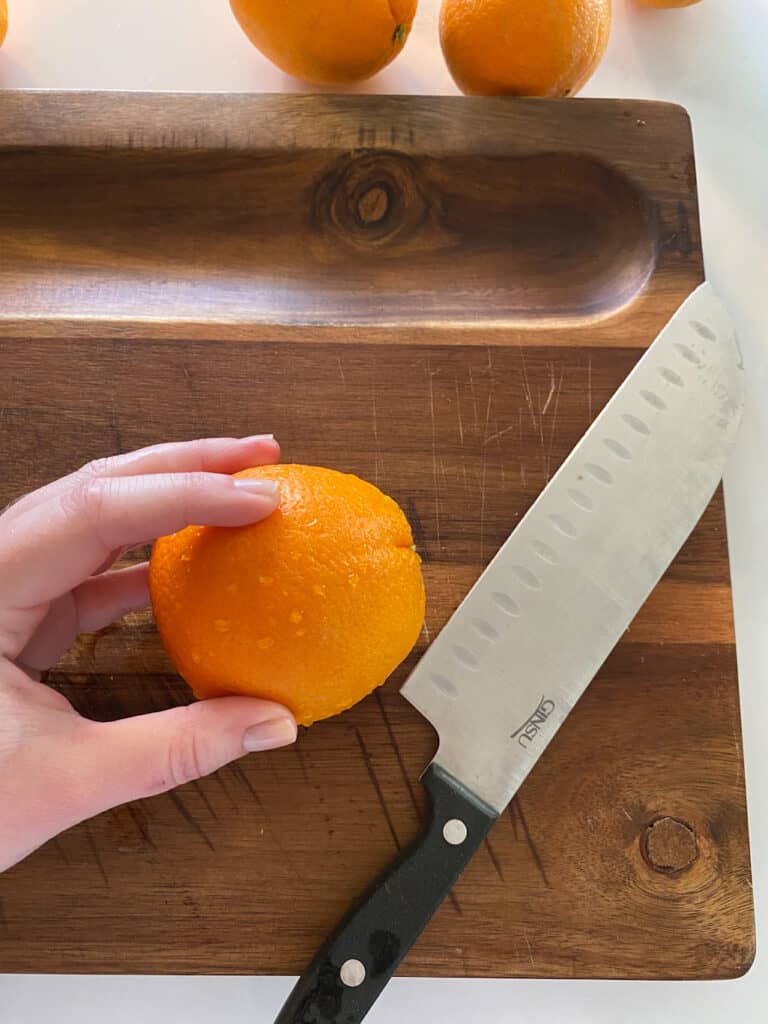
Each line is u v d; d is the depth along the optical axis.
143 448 0.24
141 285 0.28
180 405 0.27
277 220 0.28
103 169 0.28
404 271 0.28
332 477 0.20
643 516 0.25
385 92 0.31
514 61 0.26
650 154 0.28
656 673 0.25
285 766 0.25
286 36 0.26
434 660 0.24
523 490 0.26
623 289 0.28
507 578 0.24
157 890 0.24
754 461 0.30
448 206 0.28
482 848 0.24
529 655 0.24
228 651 0.19
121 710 0.25
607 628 0.24
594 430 0.25
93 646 0.25
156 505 0.19
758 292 0.31
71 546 0.19
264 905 0.24
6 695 0.20
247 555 0.18
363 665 0.19
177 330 0.27
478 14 0.26
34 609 0.21
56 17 0.32
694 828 0.25
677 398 0.26
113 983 0.27
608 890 0.24
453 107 0.28
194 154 0.27
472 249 0.28
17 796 0.19
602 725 0.25
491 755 0.24
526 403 0.27
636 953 0.24
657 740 0.25
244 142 0.27
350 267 0.28
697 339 0.26
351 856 0.24
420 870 0.23
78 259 0.28
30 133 0.27
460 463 0.26
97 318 0.27
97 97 0.27
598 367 0.27
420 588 0.21
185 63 0.32
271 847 0.24
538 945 0.24
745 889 0.24
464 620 0.24
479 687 0.24
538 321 0.28
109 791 0.20
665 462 0.25
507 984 0.27
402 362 0.27
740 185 0.32
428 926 0.24
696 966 0.24
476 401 0.27
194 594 0.19
